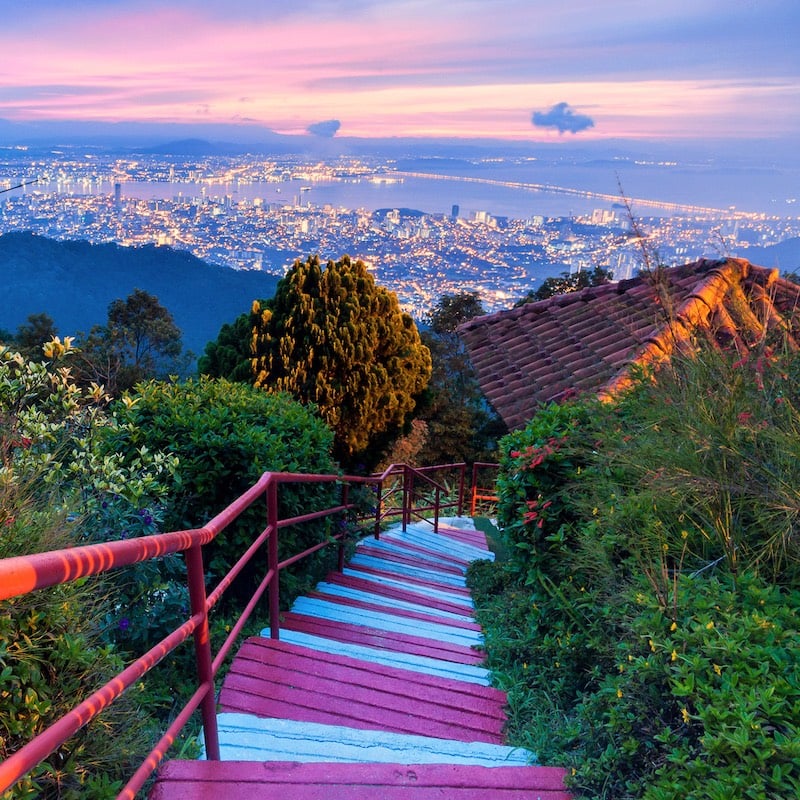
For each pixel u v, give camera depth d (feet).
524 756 8.63
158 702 9.54
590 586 10.14
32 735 5.76
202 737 8.66
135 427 13.85
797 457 8.08
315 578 18.24
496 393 24.58
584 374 21.97
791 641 6.06
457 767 7.22
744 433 8.74
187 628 6.66
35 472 8.95
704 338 12.36
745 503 8.39
